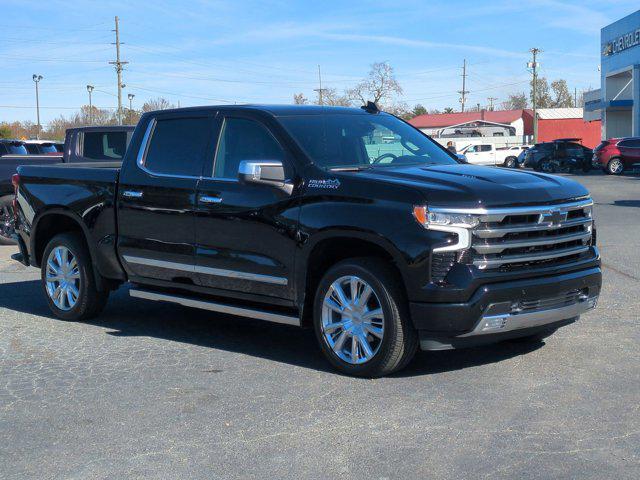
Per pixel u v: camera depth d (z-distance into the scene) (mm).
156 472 4164
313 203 5797
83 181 7430
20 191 8016
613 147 36469
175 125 6926
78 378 5848
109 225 7203
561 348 6332
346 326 5691
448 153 6898
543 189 5570
